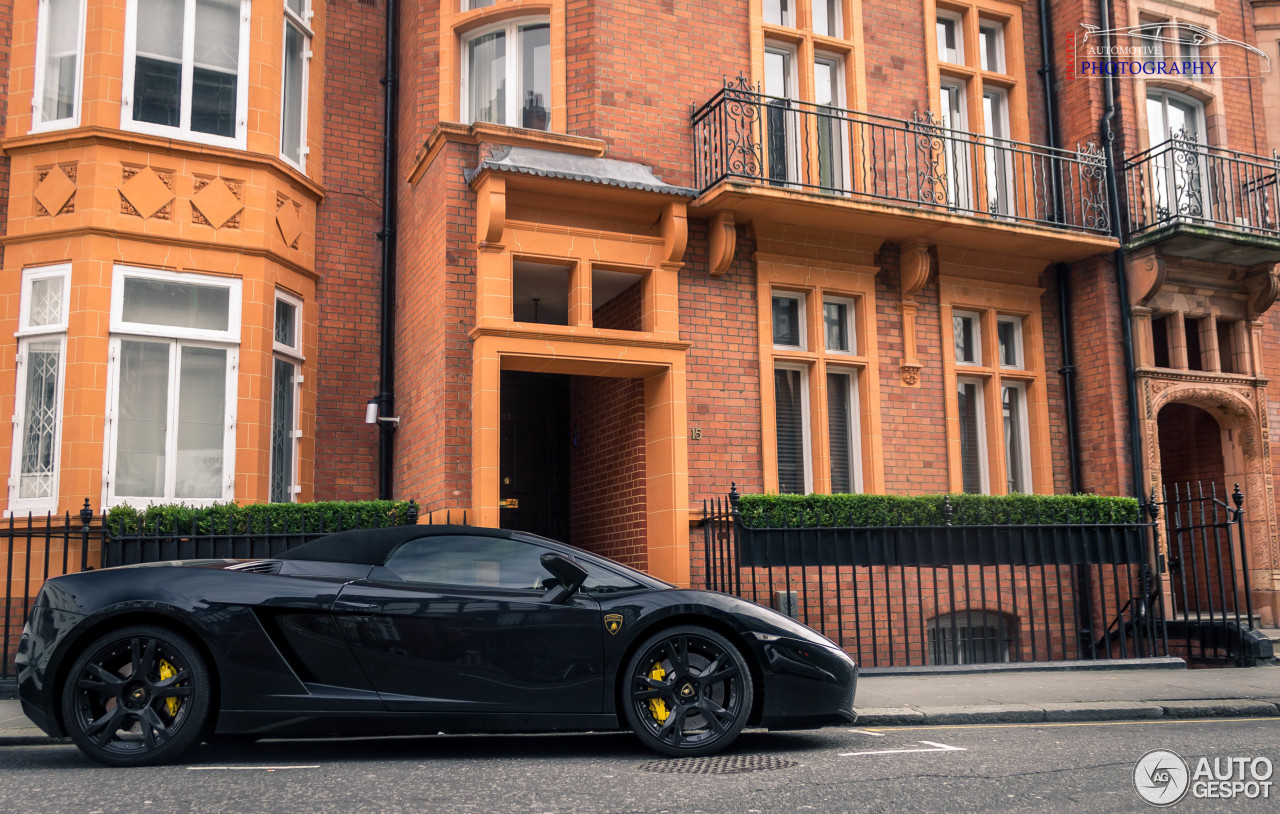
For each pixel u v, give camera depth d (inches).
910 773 174.9
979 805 150.9
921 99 453.7
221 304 381.7
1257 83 501.4
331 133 438.3
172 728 184.7
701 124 403.9
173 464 364.5
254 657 186.9
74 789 162.6
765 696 199.0
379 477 421.4
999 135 479.8
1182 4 484.4
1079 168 444.1
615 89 398.6
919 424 427.8
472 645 192.7
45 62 382.3
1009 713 252.4
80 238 359.9
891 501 354.6
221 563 203.2
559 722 193.2
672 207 376.5
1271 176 459.5
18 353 361.4
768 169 415.8
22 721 247.9
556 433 465.4
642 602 199.6
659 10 411.2
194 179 379.6
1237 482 467.5
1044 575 366.0
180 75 386.6
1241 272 468.4
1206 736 221.5
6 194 373.1
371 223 440.8
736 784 165.5
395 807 147.9
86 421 348.8
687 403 386.9
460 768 181.2
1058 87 478.9
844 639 384.2
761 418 396.8
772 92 433.1
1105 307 444.1
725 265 391.9
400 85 452.1
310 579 194.9
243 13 399.5
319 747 209.8
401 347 423.5
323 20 441.4
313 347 418.3
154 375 367.9
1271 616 446.0
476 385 349.4
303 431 408.2
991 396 446.3
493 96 416.8
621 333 365.1
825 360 414.3
